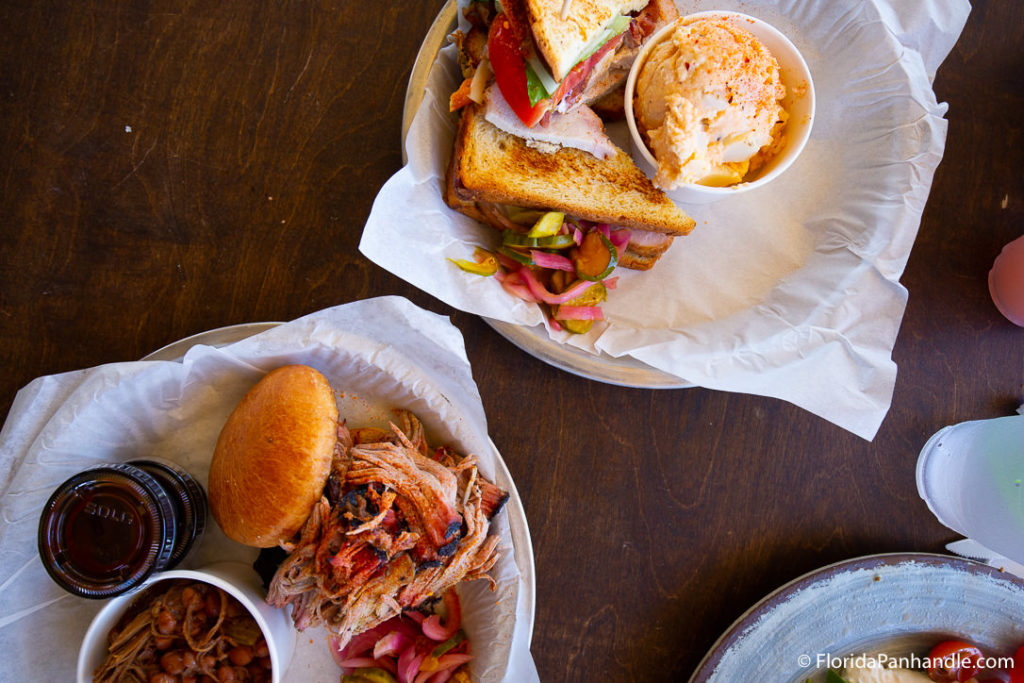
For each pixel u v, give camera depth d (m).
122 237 0.62
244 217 0.62
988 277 0.65
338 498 0.54
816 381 0.60
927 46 0.62
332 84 0.63
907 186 0.61
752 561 0.63
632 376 0.60
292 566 0.54
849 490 0.64
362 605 0.54
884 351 0.60
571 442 0.63
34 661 0.55
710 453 0.63
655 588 0.63
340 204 0.63
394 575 0.54
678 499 0.63
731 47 0.57
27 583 0.55
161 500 0.52
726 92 0.57
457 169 0.58
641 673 0.62
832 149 0.64
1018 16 0.65
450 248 0.60
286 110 0.63
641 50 0.60
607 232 0.61
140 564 0.52
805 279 0.62
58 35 0.62
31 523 0.55
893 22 0.62
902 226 0.61
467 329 0.63
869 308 0.61
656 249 0.62
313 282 0.62
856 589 0.60
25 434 0.55
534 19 0.54
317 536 0.54
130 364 0.54
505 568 0.57
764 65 0.58
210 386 0.58
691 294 0.63
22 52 0.62
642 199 0.61
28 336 0.61
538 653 0.62
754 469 0.64
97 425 0.55
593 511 0.63
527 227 0.61
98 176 0.62
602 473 0.63
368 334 0.56
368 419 0.60
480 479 0.58
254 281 0.62
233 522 0.55
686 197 0.62
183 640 0.55
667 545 0.63
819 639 0.60
